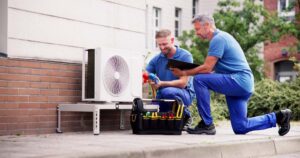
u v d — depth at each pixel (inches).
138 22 326.6
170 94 282.5
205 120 270.5
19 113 251.8
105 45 303.1
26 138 233.6
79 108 265.0
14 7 253.4
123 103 294.8
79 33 287.0
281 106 585.0
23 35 257.3
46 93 265.0
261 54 1092.5
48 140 222.1
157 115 262.4
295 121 553.6
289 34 886.4
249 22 866.1
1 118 243.9
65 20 279.3
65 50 278.8
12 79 248.8
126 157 174.2
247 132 278.1
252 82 274.8
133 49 323.0
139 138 235.8
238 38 848.9
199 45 868.6
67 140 222.2
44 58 265.4
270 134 283.3
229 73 271.9
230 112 278.5
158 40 285.6
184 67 267.6
